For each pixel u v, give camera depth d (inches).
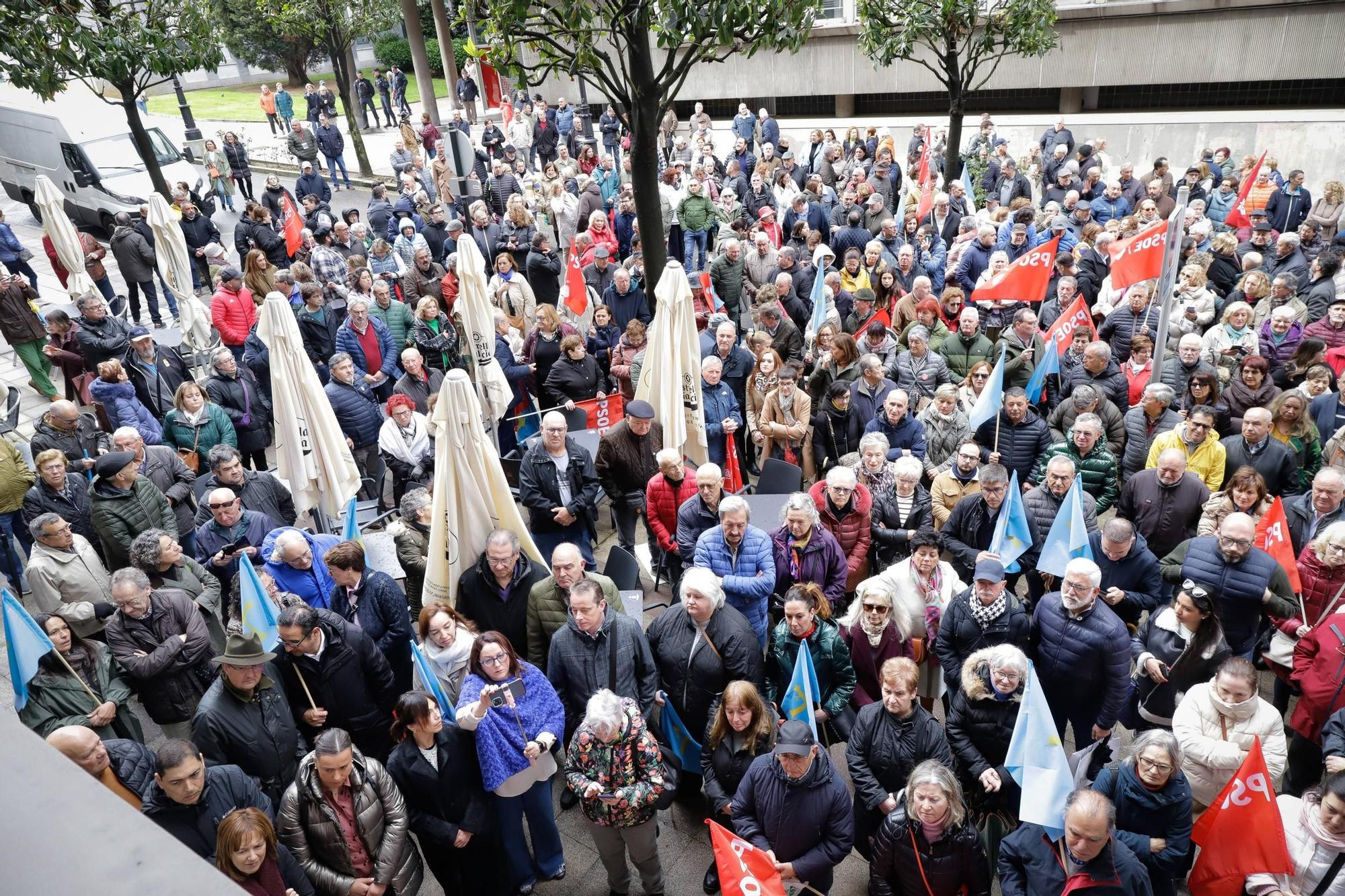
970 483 318.0
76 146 839.7
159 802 194.2
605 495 390.0
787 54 1179.3
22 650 220.1
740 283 526.6
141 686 251.8
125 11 661.3
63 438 360.2
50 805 30.7
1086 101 1040.8
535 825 232.7
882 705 218.4
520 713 218.7
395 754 211.6
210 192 858.8
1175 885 224.1
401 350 460.8
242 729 218.1
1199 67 954.1
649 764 212.5
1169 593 273.6
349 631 237.0
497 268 522.3
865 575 307.1
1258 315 419.5
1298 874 191.6
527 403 426.3
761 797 205.2
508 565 255.6
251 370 438.9
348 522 290.5
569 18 356.2
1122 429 344.5
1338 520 275.4
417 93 1664.6
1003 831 220.7
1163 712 240.2
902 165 1010.1
